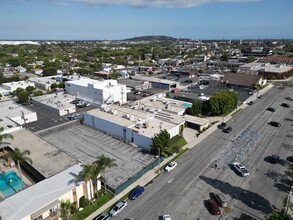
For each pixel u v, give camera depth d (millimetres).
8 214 29766
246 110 80688
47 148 48219
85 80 106562
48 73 147500
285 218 27609
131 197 37188
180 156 50500
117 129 59750
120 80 125062
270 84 120500
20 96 91250
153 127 57656
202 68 166125
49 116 77875
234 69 156125
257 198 37062
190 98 90000
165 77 139125
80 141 58344
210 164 47125
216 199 36375
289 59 166750
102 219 32219
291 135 59844
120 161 48562
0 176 44531
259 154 50625
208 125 66688
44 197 32875
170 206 35594
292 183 39500
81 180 36531
